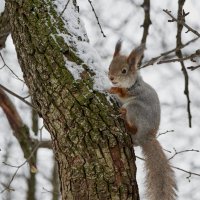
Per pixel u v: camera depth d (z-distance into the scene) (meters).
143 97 9.56
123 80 9.56
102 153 7.51
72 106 7.57
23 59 7.97
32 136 12.88
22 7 7.96
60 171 7.81
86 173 7.50
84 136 7.52
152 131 9.37
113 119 7.68
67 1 8.09
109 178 7.48
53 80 7.66
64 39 7.85
